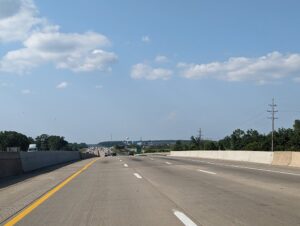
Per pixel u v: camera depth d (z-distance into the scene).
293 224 9.84
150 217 11.05
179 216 11.06
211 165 33.53
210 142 137.25
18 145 143.00
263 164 34.81
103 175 25.23
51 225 10.41
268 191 15.75
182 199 14.12
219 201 13.47
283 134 107.12
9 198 15.74
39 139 151.38
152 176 23.59
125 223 10.39
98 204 13.55
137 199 14.45
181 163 37.81
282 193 15.14
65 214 11.88
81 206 13.24
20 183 21.53
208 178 21.55
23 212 12.41
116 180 21.67
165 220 10.59
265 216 10.84
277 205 12.51
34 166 33.47
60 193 16.73
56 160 44.34
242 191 15.88
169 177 22.73
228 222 10.16
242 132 129.50
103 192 16.69
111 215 11.51
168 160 45.66
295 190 15.96
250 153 41.38
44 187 19.17
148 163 38.69
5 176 25.62
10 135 142.12
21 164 29.56
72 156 57.09
